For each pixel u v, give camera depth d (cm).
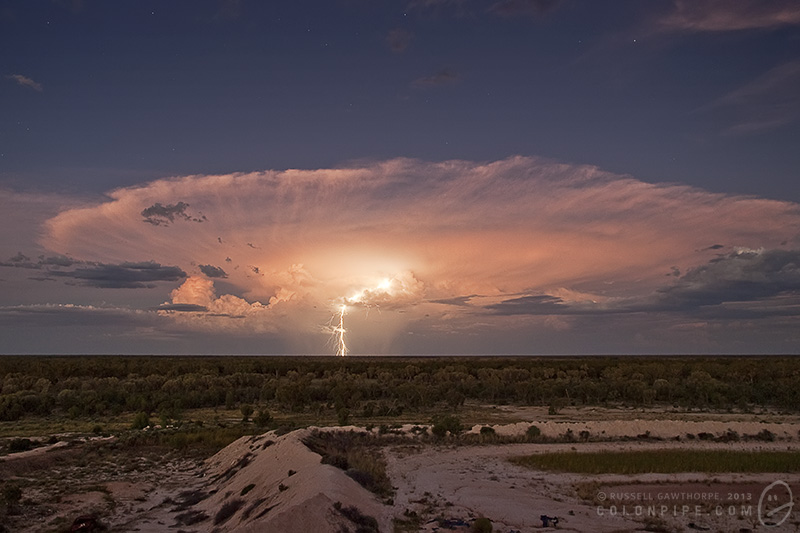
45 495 3550
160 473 4362
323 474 3100
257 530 2455
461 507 3077
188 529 3023
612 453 4447
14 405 7669
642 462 4112
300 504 2616
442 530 2703
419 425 5812
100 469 4400
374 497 3169
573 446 4800
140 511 3331
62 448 5072
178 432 5750
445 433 5241
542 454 4438
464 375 11956
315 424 6556
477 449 4725
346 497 2855
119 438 5469
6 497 3256
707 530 2719
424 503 3162
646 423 5438
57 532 2883
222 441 5369
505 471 3950
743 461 4103
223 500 3494
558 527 2752
